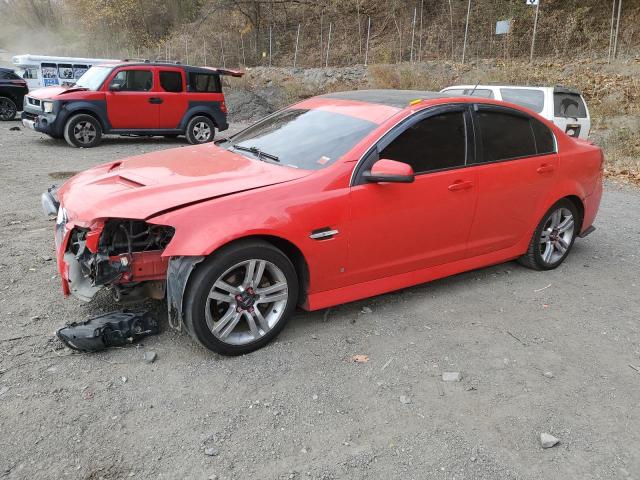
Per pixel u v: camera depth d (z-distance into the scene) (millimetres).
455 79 20766
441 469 2768
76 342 3496
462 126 4539
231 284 3611
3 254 5227
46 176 8898
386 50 25766
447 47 24875
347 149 4039
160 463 2721
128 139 14242
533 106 10977
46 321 3969
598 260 5898
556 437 3041
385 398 3309
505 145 4828
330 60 27578
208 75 13727
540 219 5191
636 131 14062
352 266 4047
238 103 19609
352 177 3930
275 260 3652
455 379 3518
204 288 3416
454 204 4449
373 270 4180
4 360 3475
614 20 22953
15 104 16484
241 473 2684
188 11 34375
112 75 12438
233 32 30859
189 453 2795
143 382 3330
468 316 4410
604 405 3355
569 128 10906
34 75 18000
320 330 4051
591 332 4262
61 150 11789
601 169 5730
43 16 43250
